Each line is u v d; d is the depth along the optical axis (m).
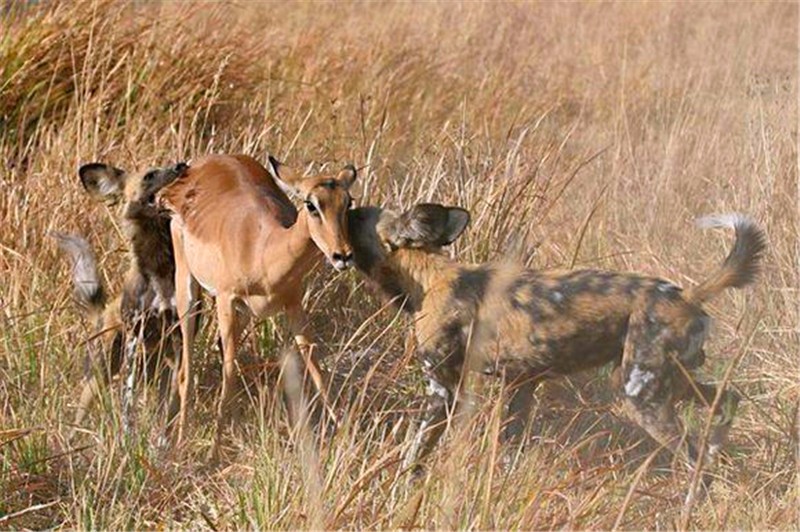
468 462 9.05
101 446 10.20
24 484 10.02
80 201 13.40
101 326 11.74
